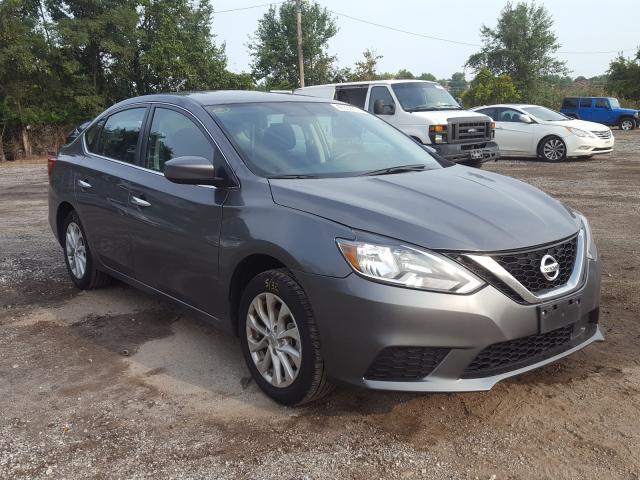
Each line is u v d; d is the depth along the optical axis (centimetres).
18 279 608
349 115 481
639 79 4622
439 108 1318
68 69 2756
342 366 308
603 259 631
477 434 313
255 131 411
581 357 396
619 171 1399
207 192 387
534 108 1759
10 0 2466
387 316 292
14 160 2605
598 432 311
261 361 356
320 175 384
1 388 378
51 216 595
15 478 287
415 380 302
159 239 424
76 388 376
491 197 357
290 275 329
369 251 299
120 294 554
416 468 287
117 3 2959
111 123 527
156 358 416
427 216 320
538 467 285
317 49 4853
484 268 299
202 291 394
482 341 297
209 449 307
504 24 5944
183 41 3316
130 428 328
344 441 310
